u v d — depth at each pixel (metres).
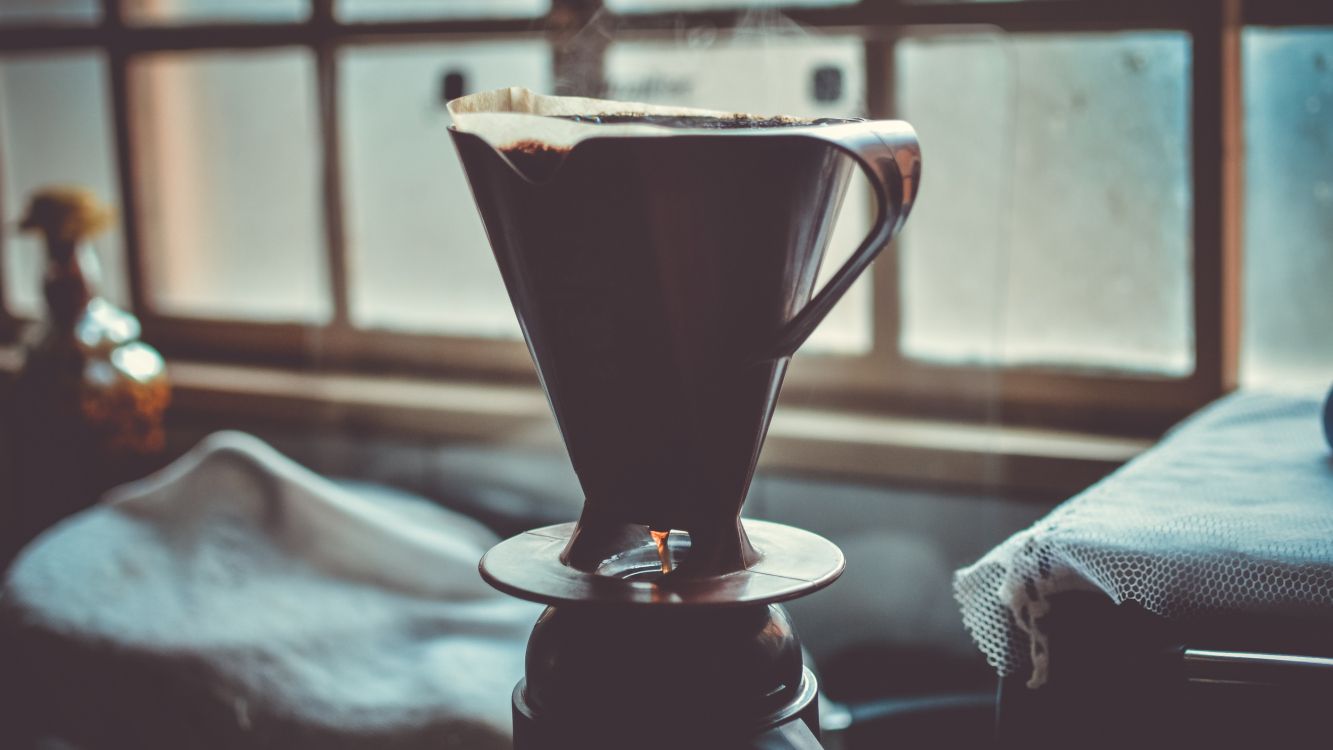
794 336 0.51
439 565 1.15
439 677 0.97
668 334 0.51
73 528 1.21
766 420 0.53
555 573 0.53
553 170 0.51
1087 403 1.40
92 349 1.54
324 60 1.67
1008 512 1.32
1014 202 1.41
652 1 1.44
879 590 1.32
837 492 1.36
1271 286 1.33
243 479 1.18
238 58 1.81
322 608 1.08
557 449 1.49
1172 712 0.58
